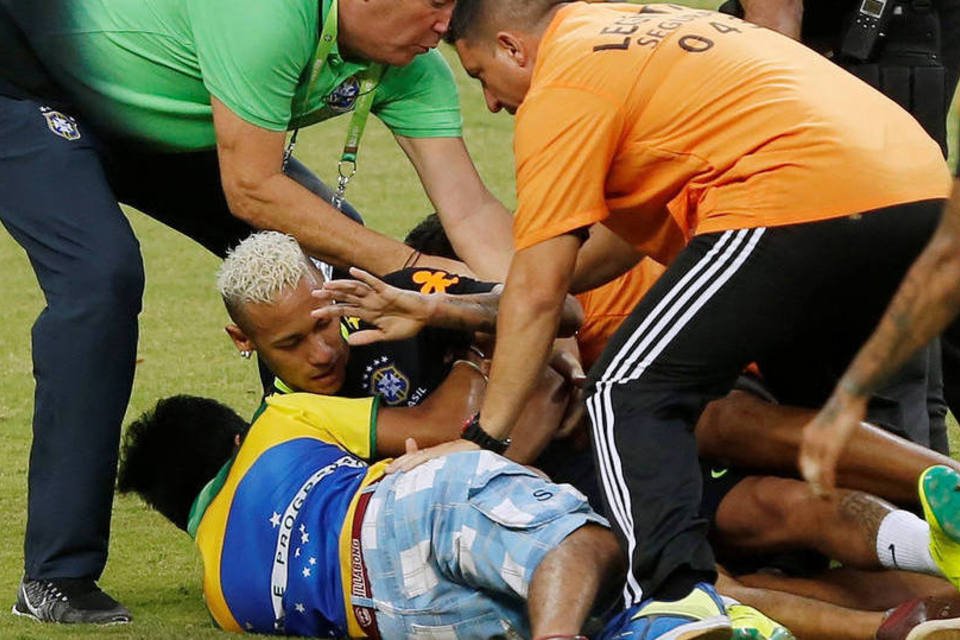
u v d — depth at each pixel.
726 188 14.75
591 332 18.31
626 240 16.22
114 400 17.00
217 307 30.56
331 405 16.17
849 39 19.22
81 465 16.83
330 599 15.29
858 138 14.66
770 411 16.16
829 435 10.80
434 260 18.17
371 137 43.66
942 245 10.38
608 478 14.48
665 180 15.11
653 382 14.63
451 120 19.55
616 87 14.95
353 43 18.12
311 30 17.75
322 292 15.87
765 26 18.78
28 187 17.45
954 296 10.40
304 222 18.03
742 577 16.14
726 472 16.36
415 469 14.97
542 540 14.05
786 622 15.29
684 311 14.61
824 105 14.80
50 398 16.84
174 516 17.34
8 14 17.84
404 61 18.25
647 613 13.80
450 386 16.47
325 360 16.19
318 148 42.25
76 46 17.92
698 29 15.35
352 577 15.13
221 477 16.23
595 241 17.42
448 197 19.36
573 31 15.45
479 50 16.36
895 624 14.50
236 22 17.52
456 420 16.23
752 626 13.59
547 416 16.70
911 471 15.49
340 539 15.20
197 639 15.77
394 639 15.04
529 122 15.05
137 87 18.12
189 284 32.12
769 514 15.76
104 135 18.33
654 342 14.66
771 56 15.13
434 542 14.58
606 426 14.60
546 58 15.40
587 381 14.96
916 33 19.38
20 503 20.86
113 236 17.17
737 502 15.98
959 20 20.47
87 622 16.47
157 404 17.62
